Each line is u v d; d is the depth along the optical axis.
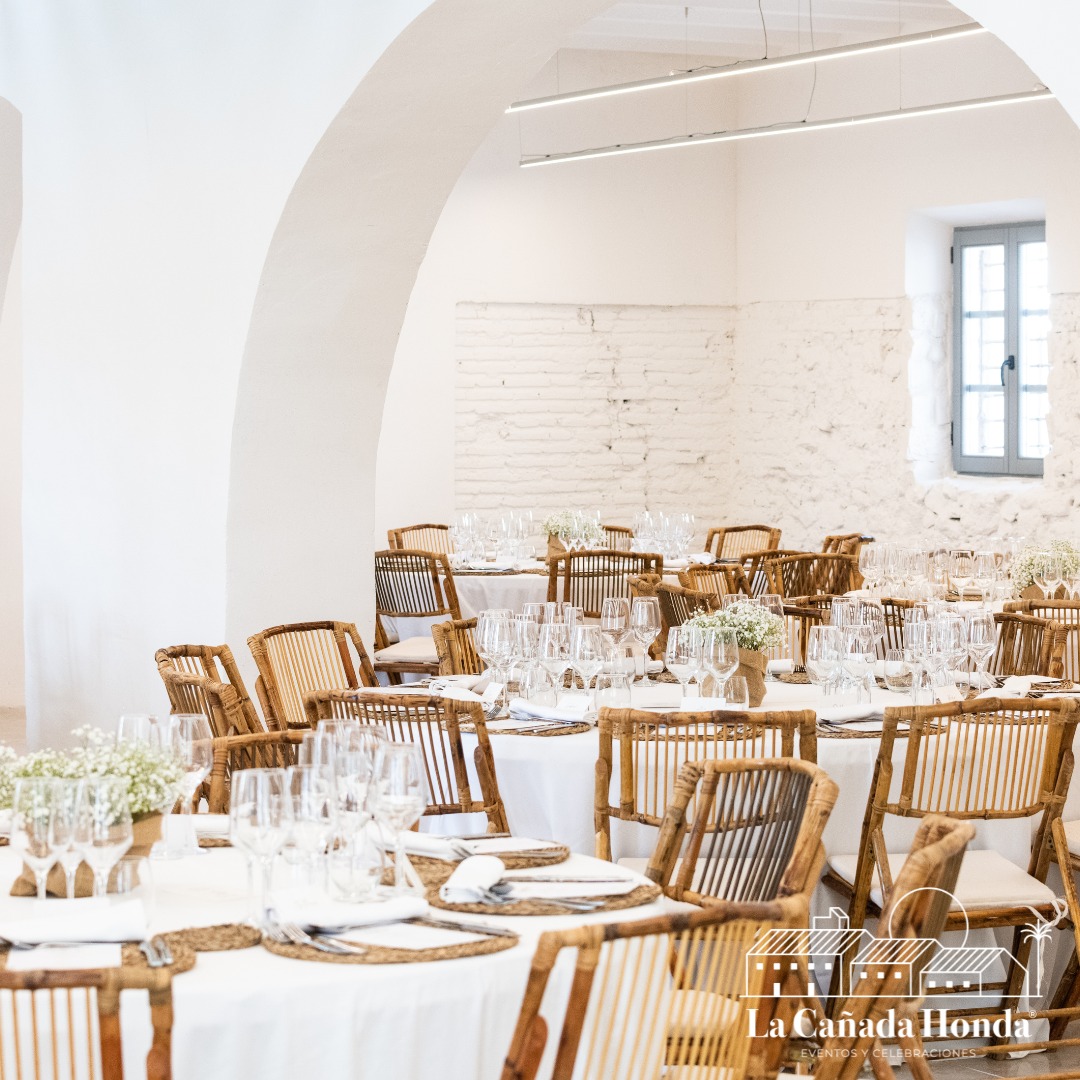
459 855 2.85
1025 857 4.16
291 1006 2.16
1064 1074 3.55
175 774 2.73
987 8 3.39
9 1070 2.09
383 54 5.09
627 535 10.11
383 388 6.16
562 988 2.34
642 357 11.20
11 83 7.05
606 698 4.30
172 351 6.14
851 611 4.79
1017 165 9.19
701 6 9.38
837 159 10.42
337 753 2.58
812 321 10.71
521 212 10.82
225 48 5.78
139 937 2.32
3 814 3.08
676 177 11.16
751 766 3.23
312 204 5.57
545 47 5.25
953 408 10.27
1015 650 5.47
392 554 7.97
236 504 5.88
